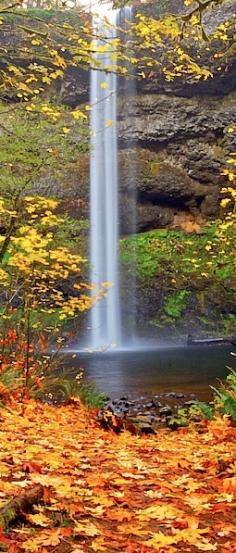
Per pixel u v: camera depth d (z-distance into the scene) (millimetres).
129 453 5949
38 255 7734
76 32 7266
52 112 9164
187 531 3555
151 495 4355
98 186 29500
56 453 5457
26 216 10555
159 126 30766
